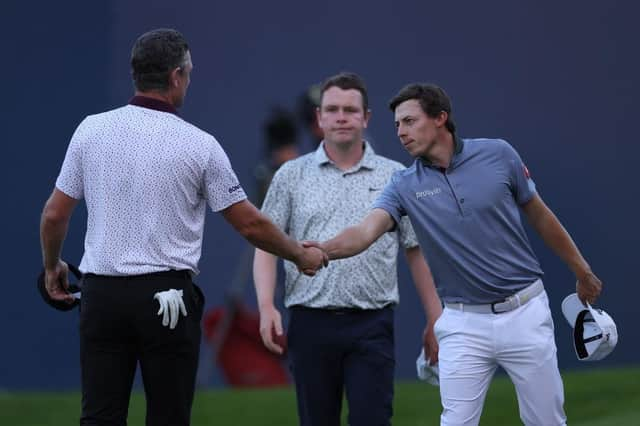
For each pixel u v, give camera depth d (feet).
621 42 136.67
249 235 57.47
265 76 135.33
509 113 136.46
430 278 70.90
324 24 136.15
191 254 56.34
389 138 135.54
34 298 132.26
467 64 136.46
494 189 62.44
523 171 63.46
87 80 134.82
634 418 96.27
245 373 119.65
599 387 111.14
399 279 133.28
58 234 57.77
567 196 136.05
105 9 134.92
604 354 64.90
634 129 136.26
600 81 136.56
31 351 131.44
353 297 67.87
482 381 63.31
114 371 56.24
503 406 103.71
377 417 67.51
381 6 136.56
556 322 133.49
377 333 68.39
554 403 63.31
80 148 56.18
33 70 134.82
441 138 63.16
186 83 57.88
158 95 56.95
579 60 136.67
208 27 135.03
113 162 55.57
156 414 56.80
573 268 65.05
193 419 100.99
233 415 102.53
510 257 62.95
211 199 56.54
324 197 69.87
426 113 62.69
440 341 64.54
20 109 134.41
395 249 69.56
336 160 70.59
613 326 63.98
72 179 56.54
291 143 117.60
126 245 55.36
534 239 133.59
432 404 105.70
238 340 120.37
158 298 54.80
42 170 134.10
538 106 136.56
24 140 134.31
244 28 135.44
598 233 135.74
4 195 133.69
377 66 135.95
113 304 55.21
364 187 70.13
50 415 103.76
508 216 62.80
